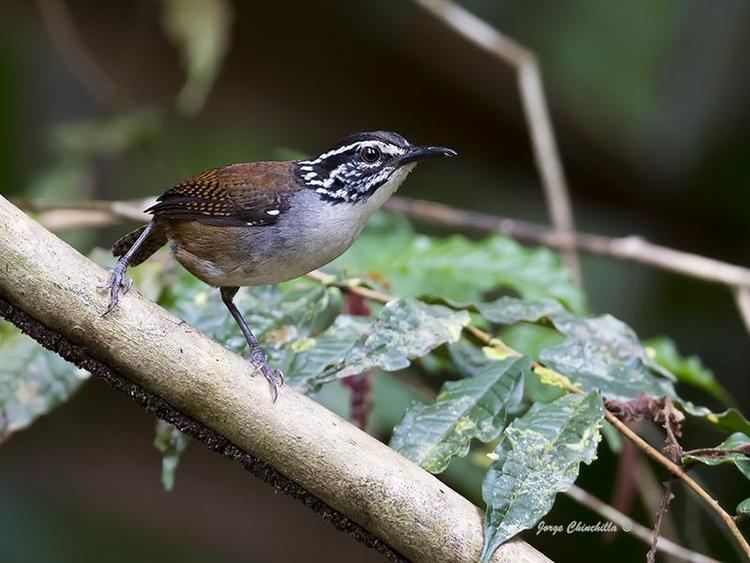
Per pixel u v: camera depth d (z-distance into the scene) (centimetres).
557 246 1111
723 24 1540
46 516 1273
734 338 1405
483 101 1638
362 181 762
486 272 945
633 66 1555
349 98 1672
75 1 1587
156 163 1409
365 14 1612
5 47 1495
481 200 1619
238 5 1608
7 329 748
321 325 764
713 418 668
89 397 1429
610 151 1586
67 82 1512
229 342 733
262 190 730
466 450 609
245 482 1427
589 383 673
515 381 649
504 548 542
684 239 1625
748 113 1544
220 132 1562
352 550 1403
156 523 1345
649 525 1043
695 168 1576
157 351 573
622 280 1428
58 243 582
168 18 1248
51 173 1312
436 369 867
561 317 721
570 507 1034
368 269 939
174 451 700
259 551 1359
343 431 567
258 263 732
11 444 1356
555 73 1561
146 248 773
